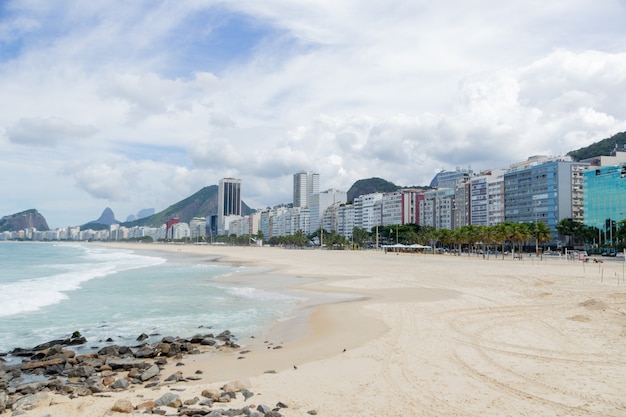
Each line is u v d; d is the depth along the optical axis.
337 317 26.28
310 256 120.06
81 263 91.06
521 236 117.06
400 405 11.77
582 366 15.10
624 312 24.86
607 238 143.62
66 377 16.25
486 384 13.35
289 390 13.22
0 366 17.45
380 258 105.62
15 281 49.12
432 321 23.44
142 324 26.28
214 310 30.70
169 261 99.94
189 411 11.30
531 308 27.02
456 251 144.00
